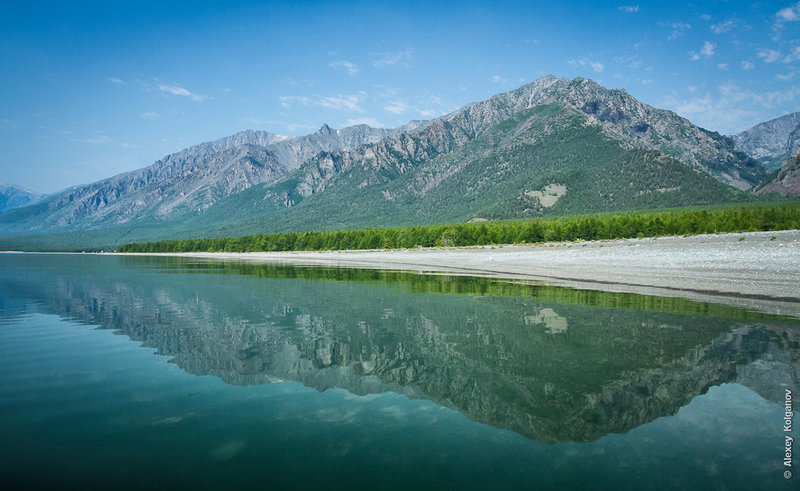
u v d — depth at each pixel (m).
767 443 10.34
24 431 11.07
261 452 9.91
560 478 8.72
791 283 32.88
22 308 31.41
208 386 14.62
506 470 9.09
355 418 11.91
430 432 11.02
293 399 13.38
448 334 21.73
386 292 39.00
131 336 22.11
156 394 13.84
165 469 9.16
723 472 8.98
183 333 22.67
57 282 52.12
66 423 11.59
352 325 24.31
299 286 45.28
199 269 81.31
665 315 25.56
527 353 18.12
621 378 14.98
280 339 21.16
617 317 25.16
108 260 147.12
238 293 39.56
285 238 198.25
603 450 10.05
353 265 91.00
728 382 14.40
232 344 20.31
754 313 25.75
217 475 8.90
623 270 47.38
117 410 12.51
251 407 12.73
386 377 15.40
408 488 8.26
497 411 12.34
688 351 17.97
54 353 18.92
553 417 11.91
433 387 14.34
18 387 14.52
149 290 42.53
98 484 8.55
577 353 18.00
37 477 8.84
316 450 10.01
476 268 69.25
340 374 15.80
